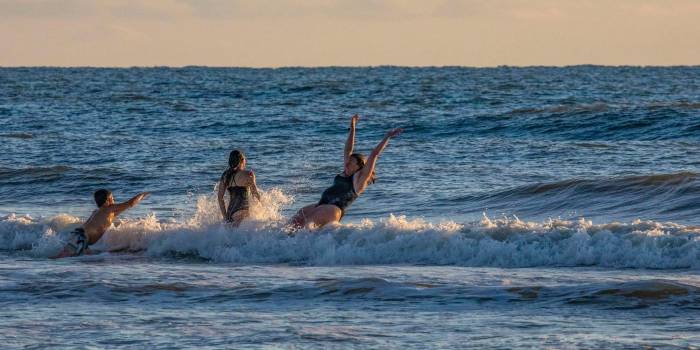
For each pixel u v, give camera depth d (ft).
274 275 120.57
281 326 88.02
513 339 81.61
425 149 357.61
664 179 221.46
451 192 239.50
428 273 120.37
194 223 156.04
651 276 115.75
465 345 79.61
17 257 147.33
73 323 90.22
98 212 155.02
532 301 99.60
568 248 130.41
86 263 138.10
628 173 272.92
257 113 583.17
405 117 516.32
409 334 84.17
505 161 312.71
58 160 347.36
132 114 595.47
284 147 380.17
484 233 137.69
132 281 115.55
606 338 81.35
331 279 114.83
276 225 147.54
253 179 151.84
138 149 378.32
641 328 85.66
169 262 138.51
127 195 259.39
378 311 95.71
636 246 128.47
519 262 129.18
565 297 100.53
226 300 103.19
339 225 145.48
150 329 87.15
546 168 291.17
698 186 213.25
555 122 437.17
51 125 519.60
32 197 260.01
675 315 91.20
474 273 120.06
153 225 157.38
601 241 130.62
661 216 192.03
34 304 101.40
